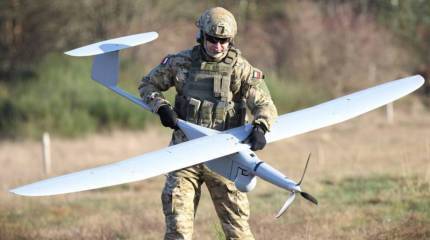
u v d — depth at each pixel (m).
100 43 22.17
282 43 108.69
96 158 69.50
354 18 109.81
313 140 77.06
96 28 109.56
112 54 22.39
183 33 114.00
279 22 112.94
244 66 20.53
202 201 41.56
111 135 86.12
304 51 106.94
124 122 90.75
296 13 110.44
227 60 20.48
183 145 18.58
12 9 106.94
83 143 81.06
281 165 58.94
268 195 42.88
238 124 20.69
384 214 32.56
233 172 19.00
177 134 20.95
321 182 45.84
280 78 104.44
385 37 109.44
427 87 101.81
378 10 115.50
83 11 108.81
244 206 21.27
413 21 109.81
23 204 44.03
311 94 99.56
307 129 20.17
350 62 105.69
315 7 114.38
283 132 19.95
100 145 78.69
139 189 49.66
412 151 60.22
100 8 108.75
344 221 31.58
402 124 86.06
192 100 20.59
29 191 15.99
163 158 17.83
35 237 32.12
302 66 106.19
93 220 36.00
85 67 99.19
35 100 92.38
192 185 21.05
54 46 108.81
